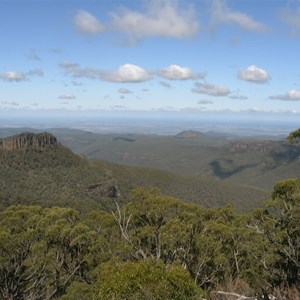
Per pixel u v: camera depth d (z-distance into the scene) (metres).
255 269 19.31
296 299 16.91
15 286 17.91
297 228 16.98
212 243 17.69
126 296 8.66
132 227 18.86
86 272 19.23
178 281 8.91
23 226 19.52
